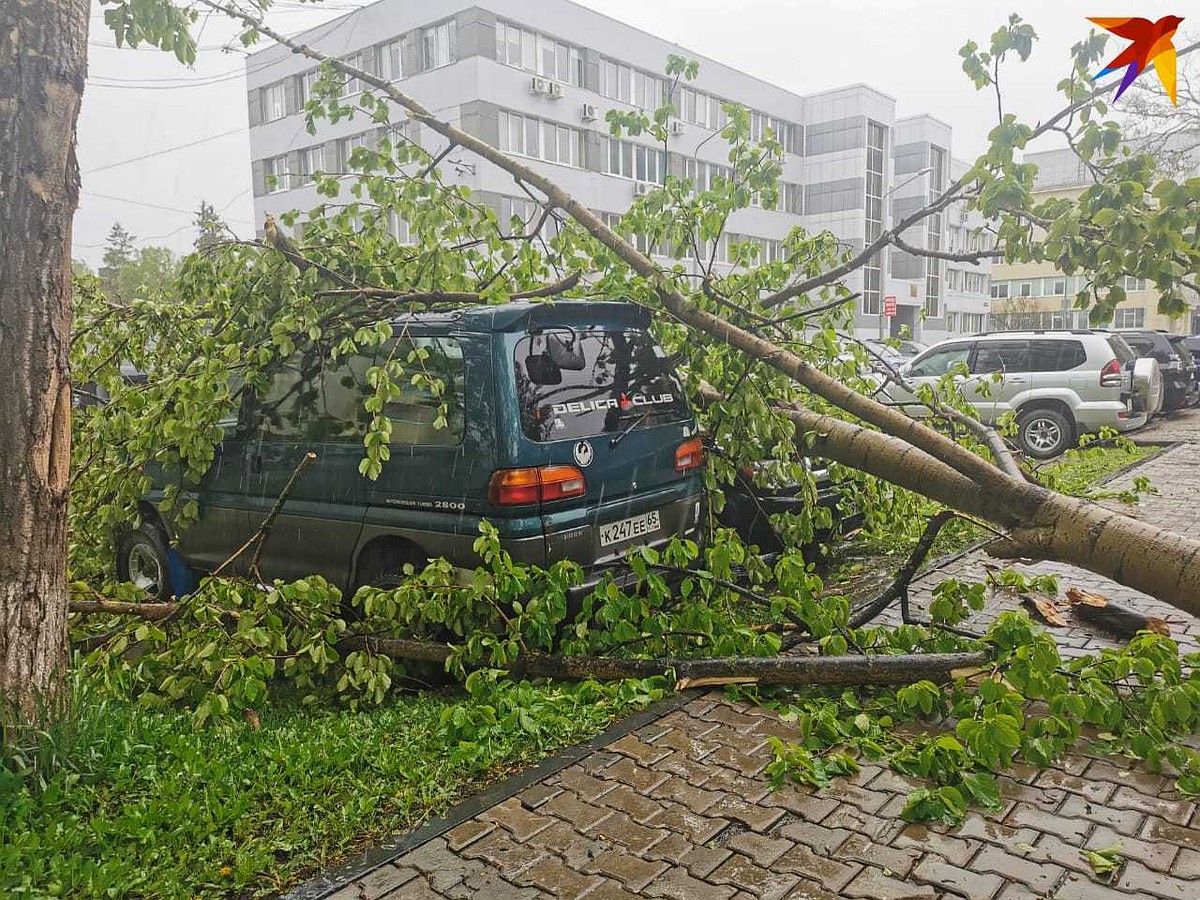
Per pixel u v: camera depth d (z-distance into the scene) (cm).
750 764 378
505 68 3045
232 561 467
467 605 446
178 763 380
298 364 570
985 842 315
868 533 740
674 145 3681
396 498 504
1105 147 472
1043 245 470
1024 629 414
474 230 657
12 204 355
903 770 365
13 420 358
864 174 4319
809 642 516
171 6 579
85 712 386
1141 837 315
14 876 294
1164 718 364
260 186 3206
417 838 328
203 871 309
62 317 371
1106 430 765
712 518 574
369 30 3111
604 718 423
